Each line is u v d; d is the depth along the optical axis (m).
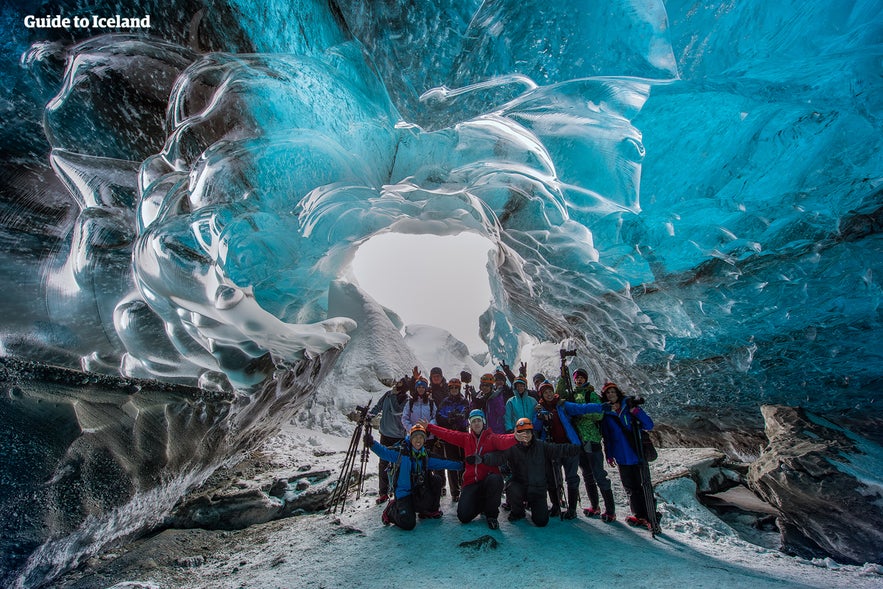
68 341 3.95
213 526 4.66
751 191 5.19
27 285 3.96
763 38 5.57
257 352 4.52
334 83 5.29
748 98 5.00
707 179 5.34
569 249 6.04
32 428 3.18
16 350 3.73
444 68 5.93
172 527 4.63
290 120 4.97
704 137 5.27
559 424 4.31
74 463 3.30
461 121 6.01
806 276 5.25
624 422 4.23
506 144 5.69
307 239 5.46
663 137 5.38
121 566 3.68
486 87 5.88
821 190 4.90
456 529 3.93
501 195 5.89
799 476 5.11
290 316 6.87
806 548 4.72
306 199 5.18
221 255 4.54
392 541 3.79
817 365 6.00
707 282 5.71
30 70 4.34
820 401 6.35
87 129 4.55
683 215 5.43
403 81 6.03
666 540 3.88
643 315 6.50
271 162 4.77
